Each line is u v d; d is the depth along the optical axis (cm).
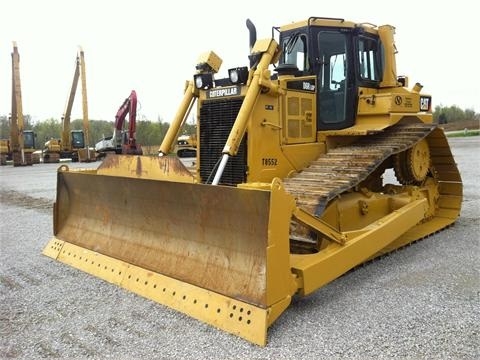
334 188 459
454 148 2328
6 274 500
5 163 2839
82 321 377
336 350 320
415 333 341
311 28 580
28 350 331
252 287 358
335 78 608
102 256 498
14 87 2569
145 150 3158
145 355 321
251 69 511
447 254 552
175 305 393
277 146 529
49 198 1138
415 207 566
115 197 492
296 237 478
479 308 384
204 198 392
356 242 444
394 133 608
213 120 541
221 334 349
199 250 411
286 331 352
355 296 420
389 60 651
